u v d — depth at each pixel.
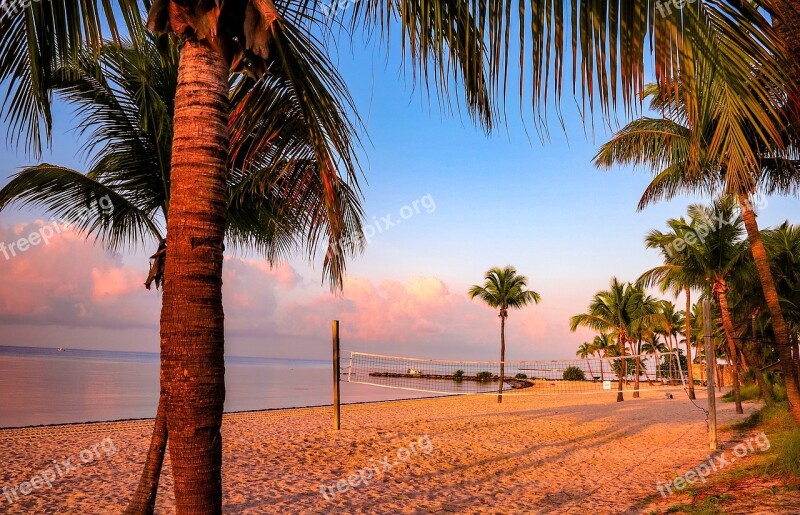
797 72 2.16
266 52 2.30
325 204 4.13
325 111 3.21
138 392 28.34
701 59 1.95
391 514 5.92
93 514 5.57
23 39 3.01
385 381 51.62
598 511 5.93
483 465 8.92
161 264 3.49
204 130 2.23
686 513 5.37
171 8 2.26
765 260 10.40
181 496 2.03
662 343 40.81
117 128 6.43
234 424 13.42
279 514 5.76
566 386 41.84
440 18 2.18
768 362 23.41
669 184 12.58
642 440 11.90
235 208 6.86
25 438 10.34
